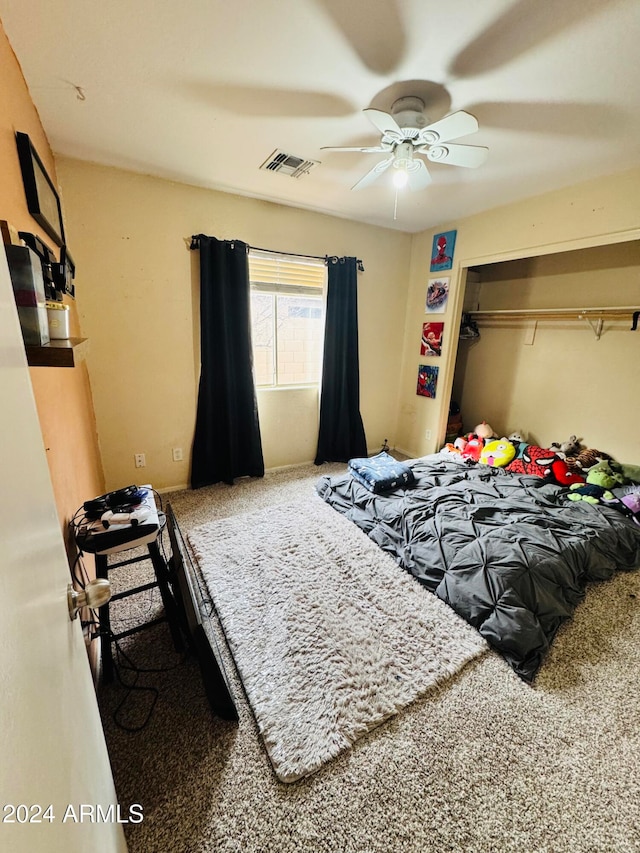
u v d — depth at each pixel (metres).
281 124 1.76
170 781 1.07
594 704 1.32
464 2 1.08
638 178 2.10
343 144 1.95
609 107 1.56
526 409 3.61
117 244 2.37
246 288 2.83
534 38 1.20
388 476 2.65
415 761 1.13
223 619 1.64
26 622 0.45
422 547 2.02
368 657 1.47
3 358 0.48
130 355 2.58
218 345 2.83
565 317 3.20
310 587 1.85
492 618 1.58
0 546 0.39
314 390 3.50
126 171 2.29
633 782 1.08
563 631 1.64
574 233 2.41
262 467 3.25
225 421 2.97
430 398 3.70
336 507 2.66
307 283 3.20
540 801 1.04
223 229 2.69
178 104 1.60
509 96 1.51
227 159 2.13
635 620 1.71
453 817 1.00
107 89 1.49
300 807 1.02
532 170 2.18
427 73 1.38
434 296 3.49
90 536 1.27
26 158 1.26
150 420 2.76
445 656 1.48
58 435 1.30
